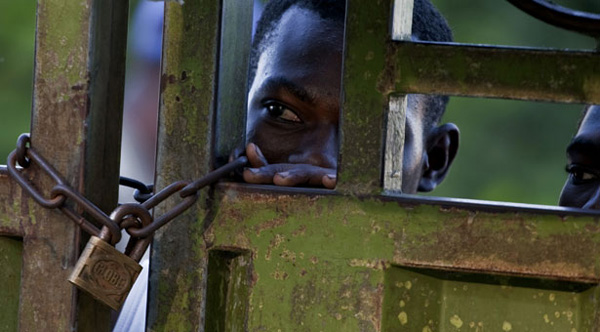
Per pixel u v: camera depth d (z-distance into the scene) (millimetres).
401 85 2006
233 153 2207
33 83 2045
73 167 2035
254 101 3045
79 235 2041
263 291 2072
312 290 2055
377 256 2027
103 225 1946
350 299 2041
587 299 1992
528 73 1954
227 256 2139
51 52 2033
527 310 2021
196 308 2098
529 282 2016
